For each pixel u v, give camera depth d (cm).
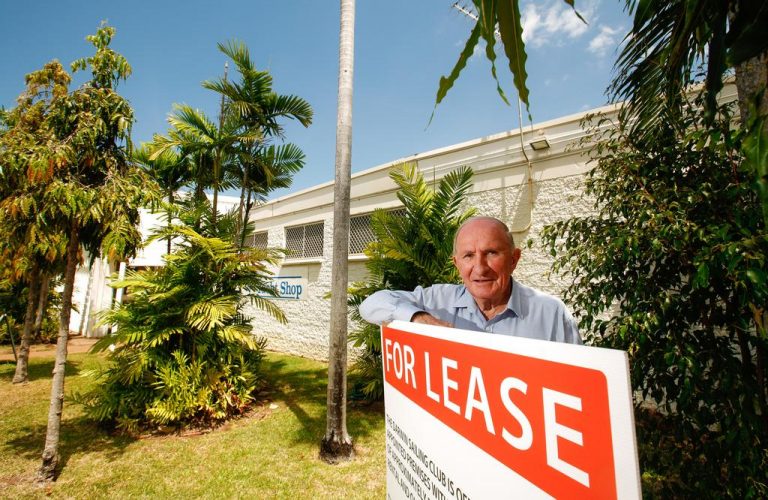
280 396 569
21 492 302
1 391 586
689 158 193
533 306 135
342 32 381
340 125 374
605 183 225
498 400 62
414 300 131
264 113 657
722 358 178
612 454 42
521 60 50
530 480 55
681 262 191
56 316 1140
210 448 384
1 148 288
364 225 750
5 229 332
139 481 319
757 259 141
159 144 598
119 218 319
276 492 301
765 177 42
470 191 563
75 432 425
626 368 41
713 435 185
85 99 318
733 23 51
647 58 207
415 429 94
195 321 430
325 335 811
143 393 436
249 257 492
